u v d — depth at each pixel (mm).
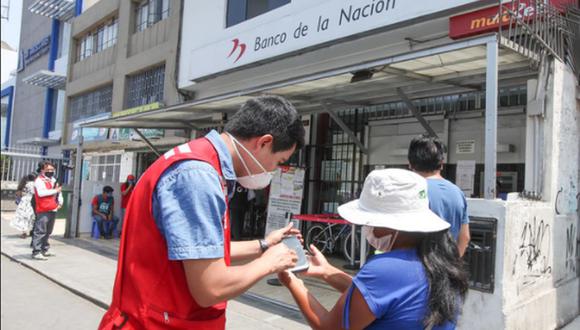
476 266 4008
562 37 5109
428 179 3328
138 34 15320
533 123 4898
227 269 1591
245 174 1854
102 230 11289
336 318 1803
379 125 8547
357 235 8117
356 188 8859
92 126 11234
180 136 12469
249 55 8695
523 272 4223
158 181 1618
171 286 1610
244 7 9867
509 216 3963
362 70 5297
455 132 7426
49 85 23016
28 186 10742
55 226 14055
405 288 1621
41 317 5289
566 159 5246
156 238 1614
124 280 1714
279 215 7719
